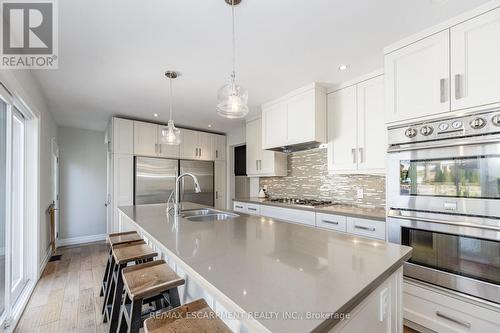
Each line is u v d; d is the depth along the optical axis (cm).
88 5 149
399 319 108
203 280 82
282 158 387
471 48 156
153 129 430
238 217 207
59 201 462
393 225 190
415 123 182
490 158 147
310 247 118
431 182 171
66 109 365
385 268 92
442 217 165
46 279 290
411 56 185
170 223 180
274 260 100
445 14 160
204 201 491
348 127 271
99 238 499
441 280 165
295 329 55
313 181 353
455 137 161
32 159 268
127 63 224
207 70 241
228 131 529
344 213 245
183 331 88
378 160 244
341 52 209
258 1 147
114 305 159
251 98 329
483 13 151
